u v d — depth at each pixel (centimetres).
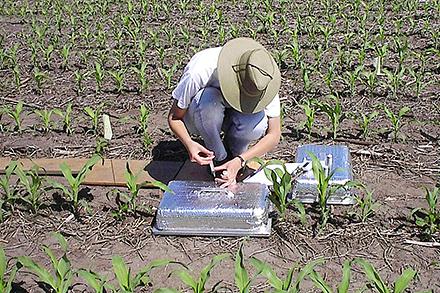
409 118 546
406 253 384
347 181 414
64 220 417
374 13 925
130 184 415
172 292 324
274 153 486
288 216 412
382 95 595
